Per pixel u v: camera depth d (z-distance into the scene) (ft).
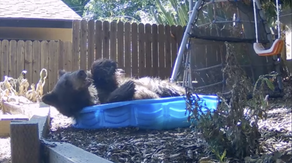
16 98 27.53
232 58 11.91
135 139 14.97
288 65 36.35
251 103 11.56
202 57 28.68
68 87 18.15
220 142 11.66
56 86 18.54
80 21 33.45
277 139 13.35
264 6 36.68
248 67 28.40
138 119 17.15
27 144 12.00
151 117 17.13
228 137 11.46
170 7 57.41
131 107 17.24
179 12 43.09
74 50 33.42
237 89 11.55
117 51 34.17
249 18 28.84
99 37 33.78
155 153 12.43
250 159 10.90
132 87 17.99
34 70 33.09
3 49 32.76
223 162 10.66
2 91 27.99
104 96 18.95
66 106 18.21
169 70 35.42
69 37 43.68
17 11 41.47
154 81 20.33
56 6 45.01
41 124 15.81
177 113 17.38
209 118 11.94
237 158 11.46
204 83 27.99
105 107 17.33
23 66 32.96
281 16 24.90
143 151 12.75
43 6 44.16
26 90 29.86
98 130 17.51
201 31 28.81
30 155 12.01
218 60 28.94
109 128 17.54
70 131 17.56
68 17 41.96
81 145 14.23
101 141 14.92
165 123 17.31
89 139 15.46
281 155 10.71
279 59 28.76
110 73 19.31
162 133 16.42
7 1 43.75
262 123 16.62
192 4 28.99
